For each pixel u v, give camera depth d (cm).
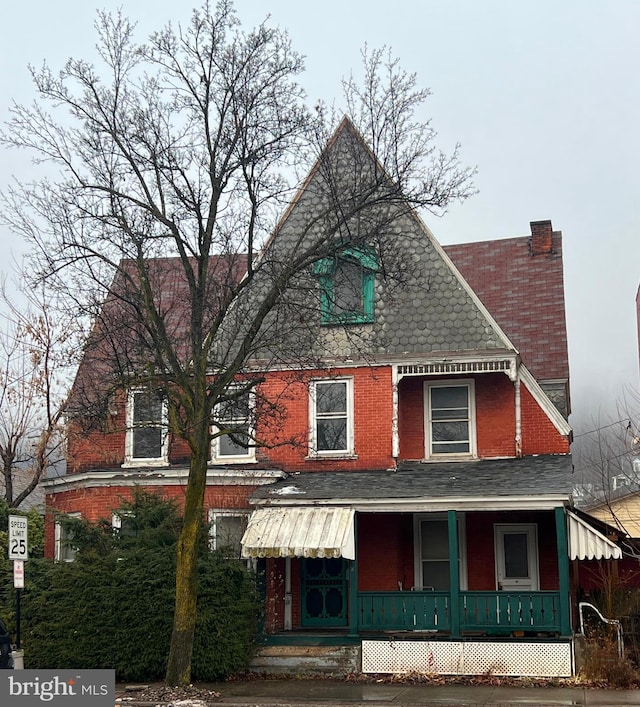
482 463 2348
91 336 2005
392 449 2373
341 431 2433
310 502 2114
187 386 1808
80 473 2403
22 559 1838
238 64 1880
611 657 1869
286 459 2430
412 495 2056
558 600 1952
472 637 1967
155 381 1845
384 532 2345
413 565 2344
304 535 2030
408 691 1775
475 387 2444
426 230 2447
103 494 2388
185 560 1758
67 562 2123
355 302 2444
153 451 2522
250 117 1870
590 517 2219
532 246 2986
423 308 2406
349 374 2433
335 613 2314
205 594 1944
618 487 3306
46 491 2553
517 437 2366
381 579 2320
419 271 2356
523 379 2416
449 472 2261
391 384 2400
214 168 1858
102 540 2139
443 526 2355
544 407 2395
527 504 1986
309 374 2436
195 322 1844
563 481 2055
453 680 1905
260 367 2417
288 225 2500
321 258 1836
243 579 2042
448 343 2372
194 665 1912
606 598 2098
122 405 2089
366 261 2398
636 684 1816
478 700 1644
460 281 2403
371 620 2038
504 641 1927
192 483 1775
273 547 2020
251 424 1969
